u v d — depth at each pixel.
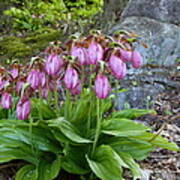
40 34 2.19
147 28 1.60
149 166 0.88
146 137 0.78
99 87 0.68
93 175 0.78
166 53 1.48
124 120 0.80
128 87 1.25
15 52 1.73
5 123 0.82
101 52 0.69
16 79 0.79
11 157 0.73
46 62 0.73
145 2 1.87
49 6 2.30
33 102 0.87
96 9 2.43
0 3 2.70
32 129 0.78
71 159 0.77
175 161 0.90
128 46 0.72
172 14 1.79
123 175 0.83
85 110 0.86
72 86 0.71
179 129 1.07
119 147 0.81
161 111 1.18
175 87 1.30
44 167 0.74
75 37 0.73
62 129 0.73
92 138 0.81
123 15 1.97
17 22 2.36
